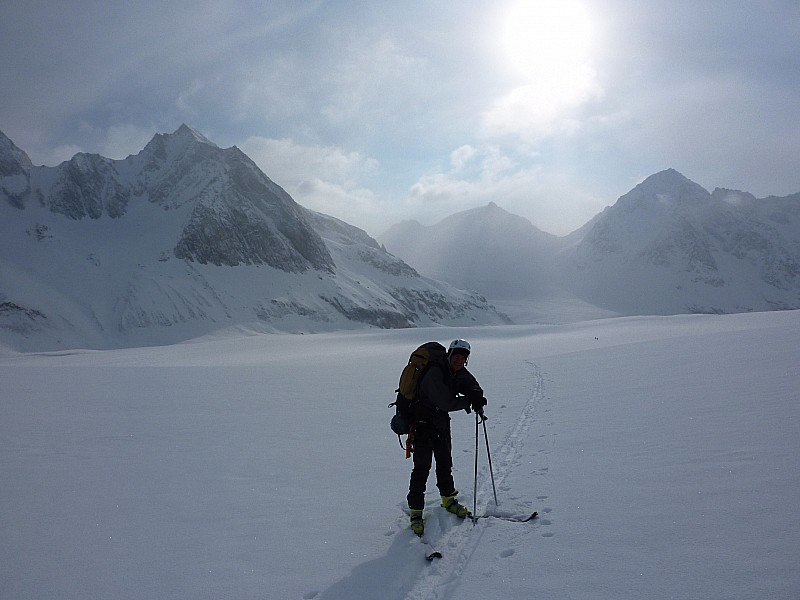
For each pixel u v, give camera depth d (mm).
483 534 4887
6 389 20266
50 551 5027
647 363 18484
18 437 11125
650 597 3389
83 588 4246
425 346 5840
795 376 11109
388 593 3953
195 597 4023
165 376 25578
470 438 9453
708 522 4355
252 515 5848
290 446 9695
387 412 13500
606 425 8906
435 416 5586
